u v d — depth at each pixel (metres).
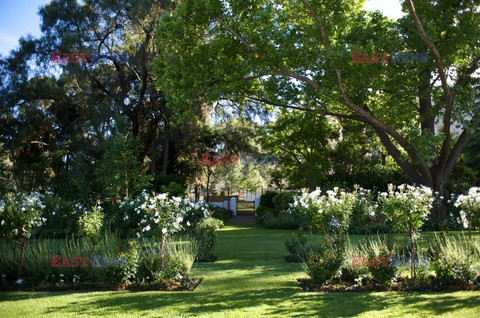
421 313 4.99
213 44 13.85
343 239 7.58
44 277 7.18
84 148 23.95
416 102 19.31
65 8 22.56
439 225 14.87
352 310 5.24
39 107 24.91
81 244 8.66
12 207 7.46
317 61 13.86
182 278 7.24
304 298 5.98
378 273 6.54
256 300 5.90
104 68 23.98
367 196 12.52
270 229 19.02
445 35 15.36
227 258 10.34
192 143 26.14
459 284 6.44
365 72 13.45
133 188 18.41
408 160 16.36
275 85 15.58
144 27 20.83
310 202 7.65
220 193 51.47
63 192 23.11
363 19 15.51
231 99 16.70
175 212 7.64
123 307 5.55
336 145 24.81
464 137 17.19
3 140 24.59
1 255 7.49
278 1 15.35
